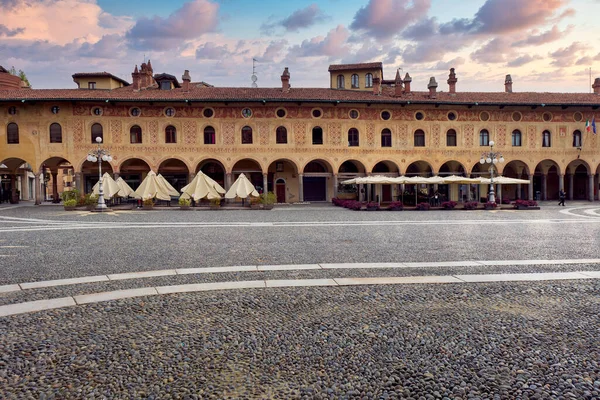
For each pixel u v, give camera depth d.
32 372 4.86
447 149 43.59
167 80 45.81
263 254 12.34
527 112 44.12
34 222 22.77
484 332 6.01
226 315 6.80
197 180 35.44
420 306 7.24
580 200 48.31
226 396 4.36
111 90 42.41
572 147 44.47
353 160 44.44
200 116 41.50
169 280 9.13
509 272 9.84
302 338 5.84
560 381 4.62
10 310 7.04
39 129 39.66
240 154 41.94
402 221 23.59
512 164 48.59
